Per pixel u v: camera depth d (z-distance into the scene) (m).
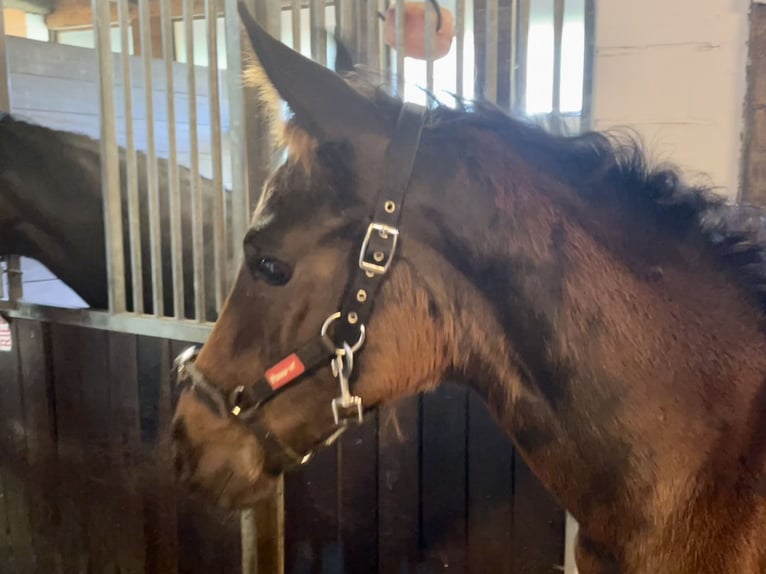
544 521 1.16
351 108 0.67
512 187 0.66
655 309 0.65
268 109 0.73
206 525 1.43
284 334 0.69
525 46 1.06
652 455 0.64
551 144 0.69
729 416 0.63
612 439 0.65
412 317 0.67
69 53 2.08
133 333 1.41
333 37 0.84
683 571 0.63
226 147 2.36
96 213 1.45
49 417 1.57
